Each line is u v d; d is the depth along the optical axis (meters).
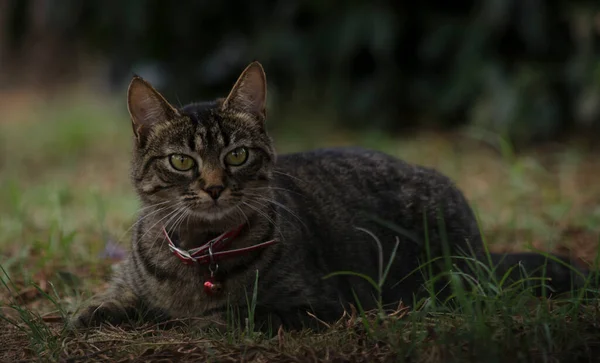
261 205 4.42
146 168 4.43
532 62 10.44
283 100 11.68
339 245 4.85
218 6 11.21
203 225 4.37
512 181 7.79
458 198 5.25
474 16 10.57
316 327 4.24
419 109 11.27
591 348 3.63
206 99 11.79
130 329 4.39
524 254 5.17
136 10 10.70
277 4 11.22
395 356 3.67
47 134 12.38
